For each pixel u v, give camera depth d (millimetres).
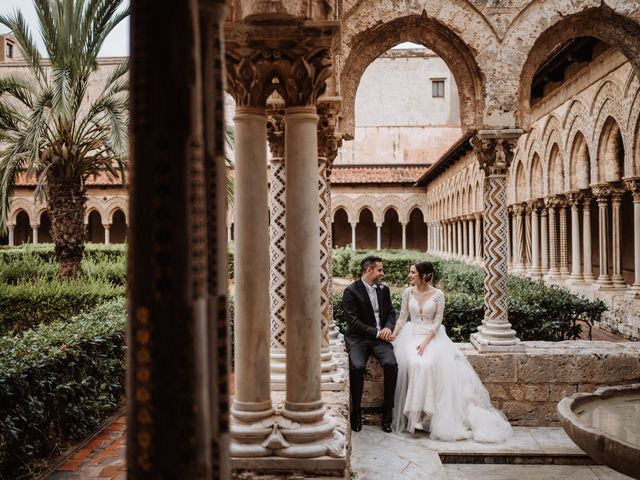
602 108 12312
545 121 15984
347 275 25281
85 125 11859
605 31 6996
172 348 1292
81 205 12297
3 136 11906
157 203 1289
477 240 21328
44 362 4695
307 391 3283
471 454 5633
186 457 1305
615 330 11664
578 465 5605
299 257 3242
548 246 18609
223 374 1551
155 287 1291
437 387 6066
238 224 3236
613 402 4578
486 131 6695
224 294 1560
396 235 38719
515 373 6512
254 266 3217
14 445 4285
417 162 35344
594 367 6449
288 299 3281
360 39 6879
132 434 1322
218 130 1540
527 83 6926
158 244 1288
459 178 24641
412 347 6277
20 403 4359
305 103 3236
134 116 1309
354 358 6262
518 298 8164
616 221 12586
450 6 6750
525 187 17953
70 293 10578
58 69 10391
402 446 5801
